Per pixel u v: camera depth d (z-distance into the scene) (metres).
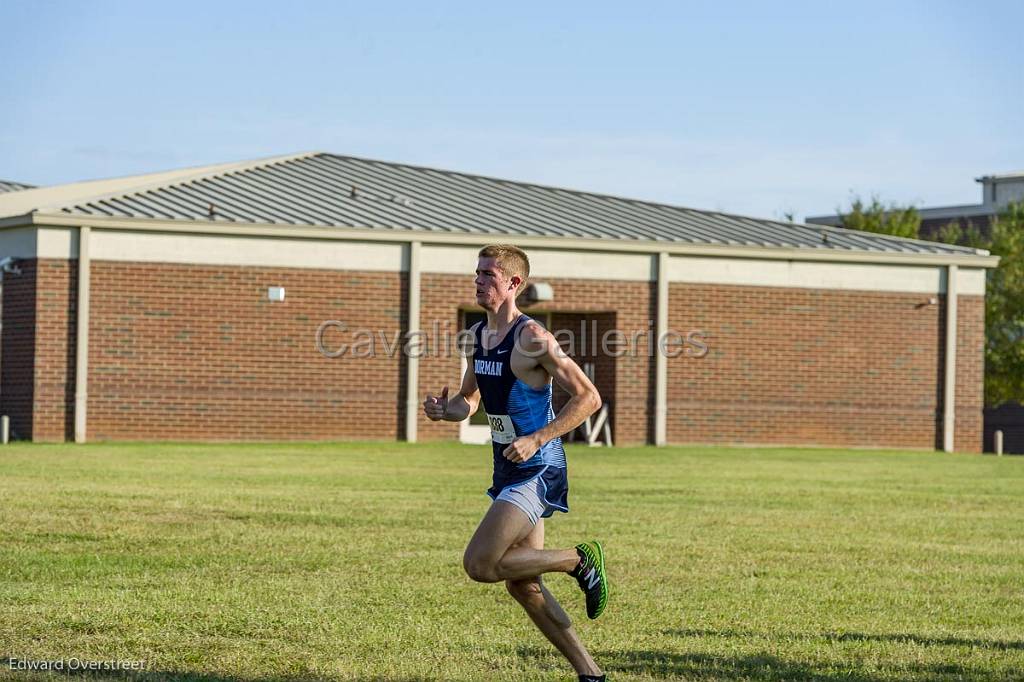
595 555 18.45
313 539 34.59
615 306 89.25
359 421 84.50
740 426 91.75
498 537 18.17
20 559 30.08
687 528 39.34
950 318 95.62
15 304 80.31
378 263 84.69
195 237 81.31
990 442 143.25
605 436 89.75
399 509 42.28
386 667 20.27
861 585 29.58
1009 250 134.38
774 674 20.36
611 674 20.20
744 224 103.12
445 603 25.95
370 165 107.50
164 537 34.38
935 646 22.86
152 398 80.94
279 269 82.81
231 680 19.17
